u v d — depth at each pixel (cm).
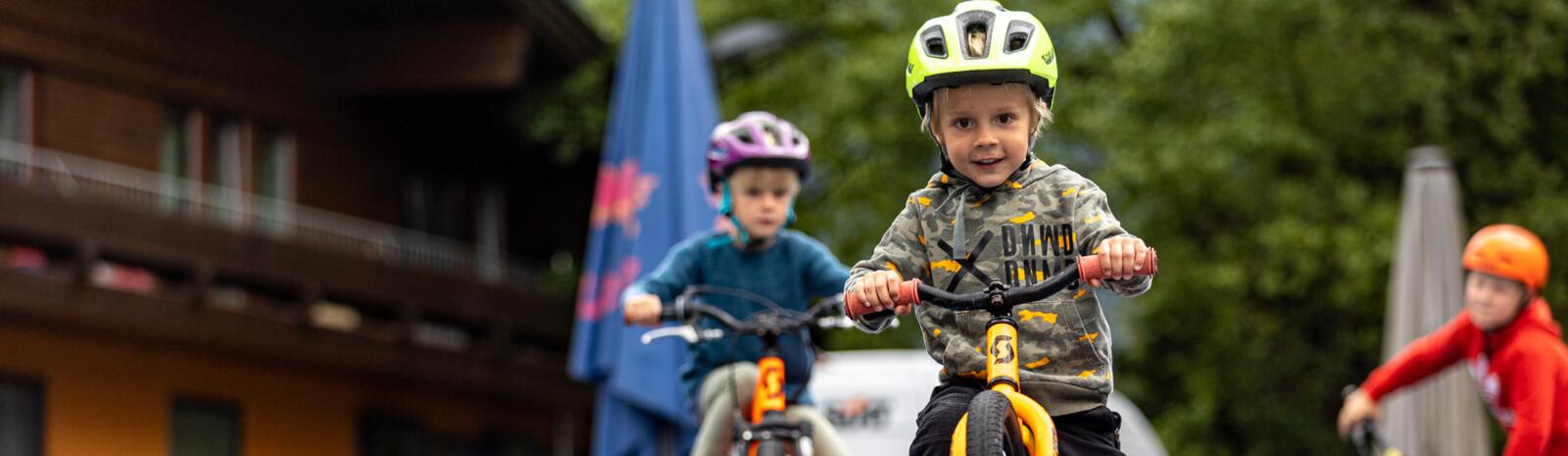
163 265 1664
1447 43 1970
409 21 2103
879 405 1104
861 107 1950
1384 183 1995
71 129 1700
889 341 1952
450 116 2219
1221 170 1833
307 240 1833
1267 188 1903
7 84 1641
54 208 1520
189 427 1789
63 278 1535
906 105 1939
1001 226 428
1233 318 1911
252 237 1758
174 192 1823
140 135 1795
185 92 1861
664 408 1006
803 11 2127
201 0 1898
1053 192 427
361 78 2108
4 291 1477
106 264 1656
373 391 2077
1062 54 2080
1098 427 425
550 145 2355
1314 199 1891
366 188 2147
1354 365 2053
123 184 1733
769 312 623
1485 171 1986
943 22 425
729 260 671
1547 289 1905
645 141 1085
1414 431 956
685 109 1093
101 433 1670
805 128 1977
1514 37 1962
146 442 1723
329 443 1992
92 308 1565
